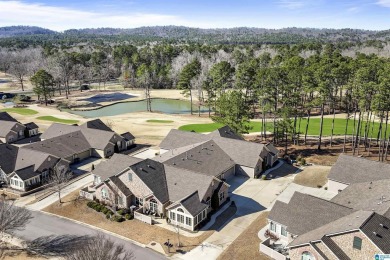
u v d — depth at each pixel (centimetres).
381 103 6425
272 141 8450
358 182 5503
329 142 8256
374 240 3303
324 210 4197
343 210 4112
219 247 4269
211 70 13300
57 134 8381
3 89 17712
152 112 12544
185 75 12862
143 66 18100
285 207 4434
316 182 6172
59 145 7381
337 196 4872
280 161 7244
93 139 7944
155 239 4462
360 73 7081
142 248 4256
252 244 4316
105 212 5109
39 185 6222
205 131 9700
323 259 3484
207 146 6788
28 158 6569
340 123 9831
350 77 8012
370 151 7512
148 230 4688
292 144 8225
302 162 6988
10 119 10056
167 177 5491
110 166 5869
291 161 7100
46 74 13625
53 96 15712
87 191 5759
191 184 5212
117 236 4538
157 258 4047
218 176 6069
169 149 7444
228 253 4141
